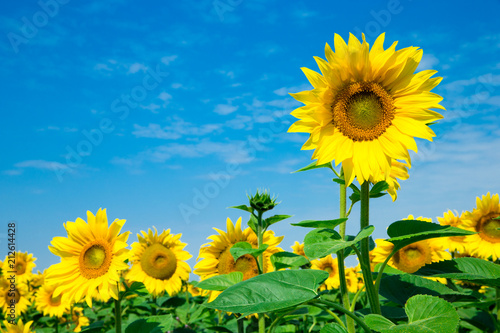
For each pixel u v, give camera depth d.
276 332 1.12
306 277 0.51
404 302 0.70
